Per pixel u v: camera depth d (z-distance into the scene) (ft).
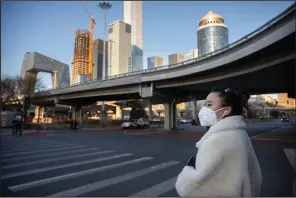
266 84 85.87
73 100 162.09
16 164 26.48
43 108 221.05
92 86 122.31
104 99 154.92
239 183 4.51
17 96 133.49
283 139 58.95
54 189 17.34
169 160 29.12
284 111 381.40
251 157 5.20
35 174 21.77
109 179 20.08
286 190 16.37
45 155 32.94
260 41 51.42
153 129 120.37
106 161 28.45
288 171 22.66
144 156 32.30
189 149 40.11
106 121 167.94
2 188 17.49
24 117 112.47
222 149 4.66
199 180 4.66
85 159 29.81
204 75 79.92
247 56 57.31
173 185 18.25
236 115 5.36
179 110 365.20
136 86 103.71
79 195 16.07
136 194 16.25
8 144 46.88
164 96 104.01
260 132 88.63
